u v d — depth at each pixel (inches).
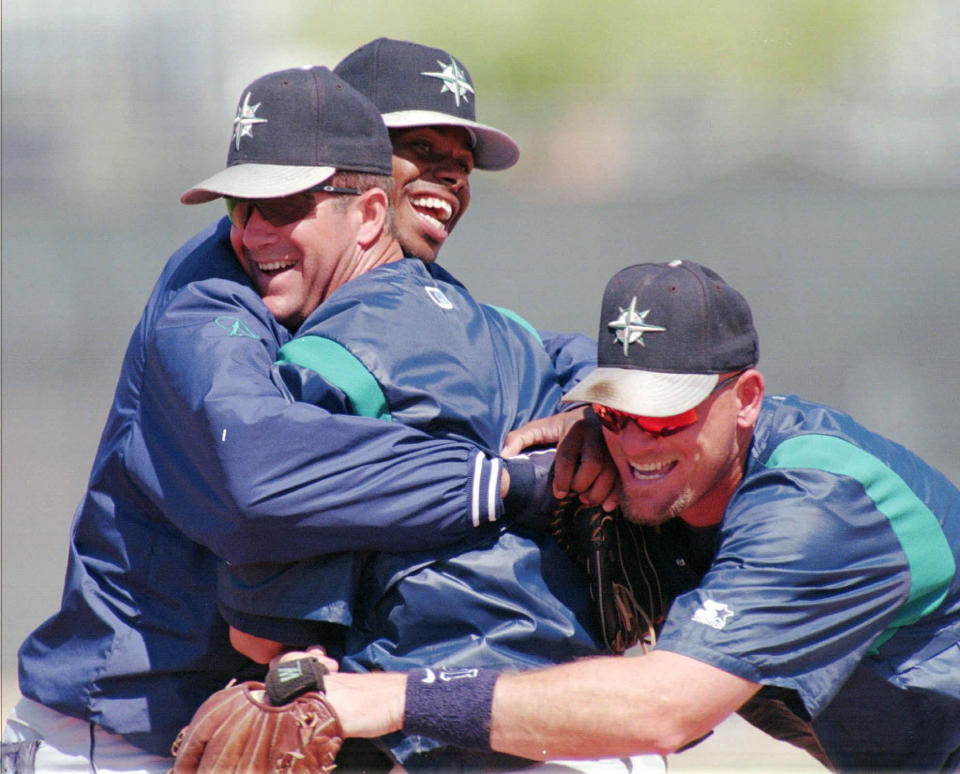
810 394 1310.3
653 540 413.4
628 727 349.4
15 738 430.6
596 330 1539.1
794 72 2448.3
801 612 360.5
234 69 2201.0
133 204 2032.5
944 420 1226.0
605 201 2159.2
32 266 1819.6
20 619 817.5
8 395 1347.2
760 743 492.1
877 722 410.3
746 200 2073.1
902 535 380.2
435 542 375.2
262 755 356.8
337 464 366.0
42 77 2128.4
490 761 383.9
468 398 398.0
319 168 410.3
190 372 381.4
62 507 1034.7
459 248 1908.2
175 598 410.9
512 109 2529.5
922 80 2158.0
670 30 2689.5
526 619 380.5
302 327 403.2
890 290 1659.7
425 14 2731.3
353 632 385.4
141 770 413.4
